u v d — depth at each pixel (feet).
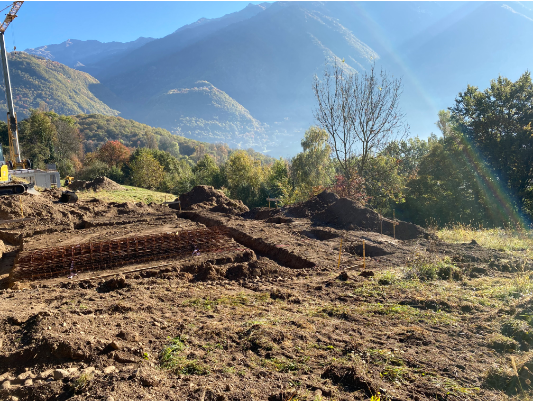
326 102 67.77
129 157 223.10
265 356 13.33
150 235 40.14
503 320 15.44
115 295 22.40
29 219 50.72
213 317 17.95
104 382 11.17
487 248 32.48
